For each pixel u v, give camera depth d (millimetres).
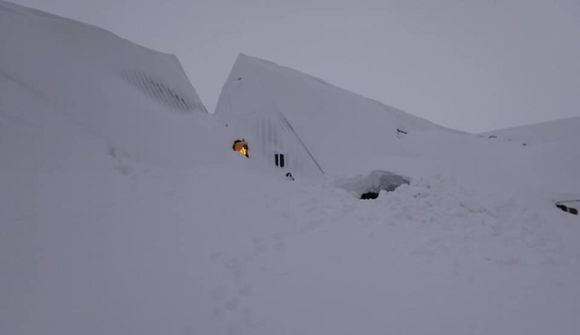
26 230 4652
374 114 24250
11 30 11734
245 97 23312
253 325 3504
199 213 6570
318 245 5609
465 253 5449
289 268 4746
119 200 6457
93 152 8438
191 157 12305
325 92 23734
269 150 19109
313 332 3402
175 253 4914
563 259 5324
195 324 3486
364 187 11625
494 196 8961
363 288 4234
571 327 3445
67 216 5336
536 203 10281
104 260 4430
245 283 4305
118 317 3457
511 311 3736
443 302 3916
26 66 10344
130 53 19922
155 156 10703
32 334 3066
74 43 17125
